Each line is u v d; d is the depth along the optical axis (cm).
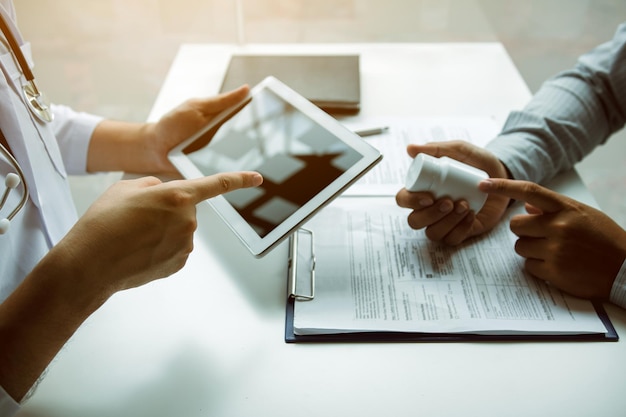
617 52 88
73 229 57
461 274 68
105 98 183
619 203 165
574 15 178
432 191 69
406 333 60
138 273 59
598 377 57
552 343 60
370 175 84
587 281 65
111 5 190
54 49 194
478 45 121
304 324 61
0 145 58
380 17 185
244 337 61
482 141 90
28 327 53
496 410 54
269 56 113
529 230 69
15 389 53
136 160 87
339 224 75
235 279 68
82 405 55
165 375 57
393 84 108
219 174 64
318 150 71
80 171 90
